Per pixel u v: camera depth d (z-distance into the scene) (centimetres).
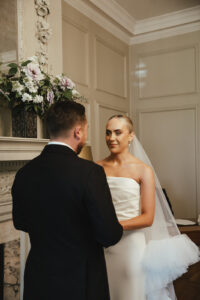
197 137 438
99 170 113
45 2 265
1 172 221
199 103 435
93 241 116
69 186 107
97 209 104
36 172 115
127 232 160
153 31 460
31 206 114
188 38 441
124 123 163
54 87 253
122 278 157
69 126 117
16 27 240
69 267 108
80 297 107
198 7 407
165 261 161
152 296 163
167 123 463
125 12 420
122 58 474
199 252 178
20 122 226
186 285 293
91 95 395
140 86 485
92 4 375
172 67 456
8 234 228
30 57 238
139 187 164
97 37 408
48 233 111
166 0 389
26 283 117
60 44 288
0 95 217
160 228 178
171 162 460
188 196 446
